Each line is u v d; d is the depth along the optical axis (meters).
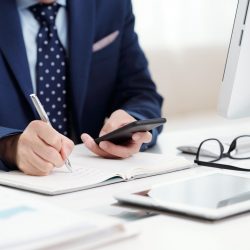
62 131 1.67
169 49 3.20
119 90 1.84
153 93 1.82
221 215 0.79
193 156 1.35
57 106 1.67
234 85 1.34
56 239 0.65
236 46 1.32
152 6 3.12
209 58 3.29
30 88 1.60
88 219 0.72
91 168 1.17
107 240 0.69
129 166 1.17
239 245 0.70
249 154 1.36
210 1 3.24
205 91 3.31
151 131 1.49
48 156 1.12
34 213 0.75
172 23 3.18
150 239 0.72
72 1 1.67
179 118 3.07
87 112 1.80
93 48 1.77
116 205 0.90
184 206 0.82
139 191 0.92
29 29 1.66
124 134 1.25
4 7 1.62
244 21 1.30
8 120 1.59
